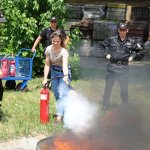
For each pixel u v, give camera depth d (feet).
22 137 19.85
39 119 22.57
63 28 37.14
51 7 36.24
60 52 21.74
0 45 37.06
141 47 25.72
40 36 30.99
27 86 32.27
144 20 59.88
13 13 35.78
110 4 61.11
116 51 25.53
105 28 57.72
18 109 24.72
